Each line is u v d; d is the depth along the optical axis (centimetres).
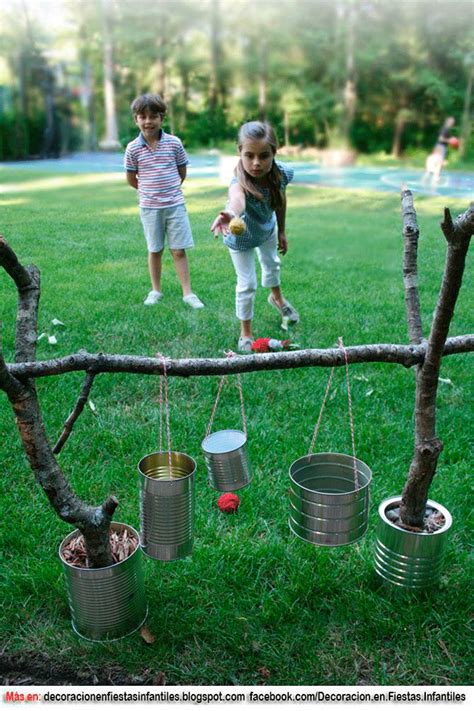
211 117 2128
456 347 220
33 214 1004
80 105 1888
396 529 227
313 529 212
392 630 225
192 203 1112
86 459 323
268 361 212
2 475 311
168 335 480
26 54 1797
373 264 714
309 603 238
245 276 448
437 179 1510
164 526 211
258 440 336
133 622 222
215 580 246
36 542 265
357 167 1820
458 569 254
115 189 1273
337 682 210
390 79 2130
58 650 221
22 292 220
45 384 393
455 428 352
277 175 425
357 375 412
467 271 693
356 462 224
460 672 212
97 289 592
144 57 2055
